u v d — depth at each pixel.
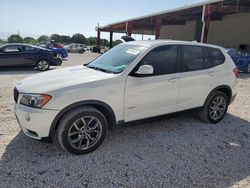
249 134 4.82
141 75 4.04
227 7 17.28
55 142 4.06
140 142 4.23
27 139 4.13
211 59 5.08
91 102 3.64
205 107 5.09
